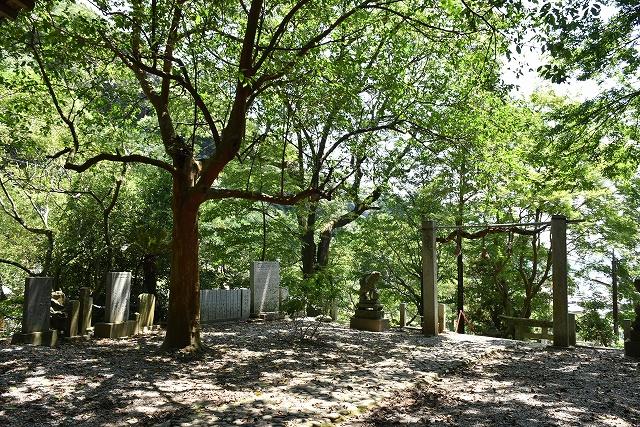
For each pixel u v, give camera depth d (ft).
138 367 29.73
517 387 27.35
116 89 46.14
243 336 43.47
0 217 62.64
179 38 33.40
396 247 71.92
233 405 21.97
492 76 40.55
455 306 80.84
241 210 64.13
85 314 40.40
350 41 40.11
